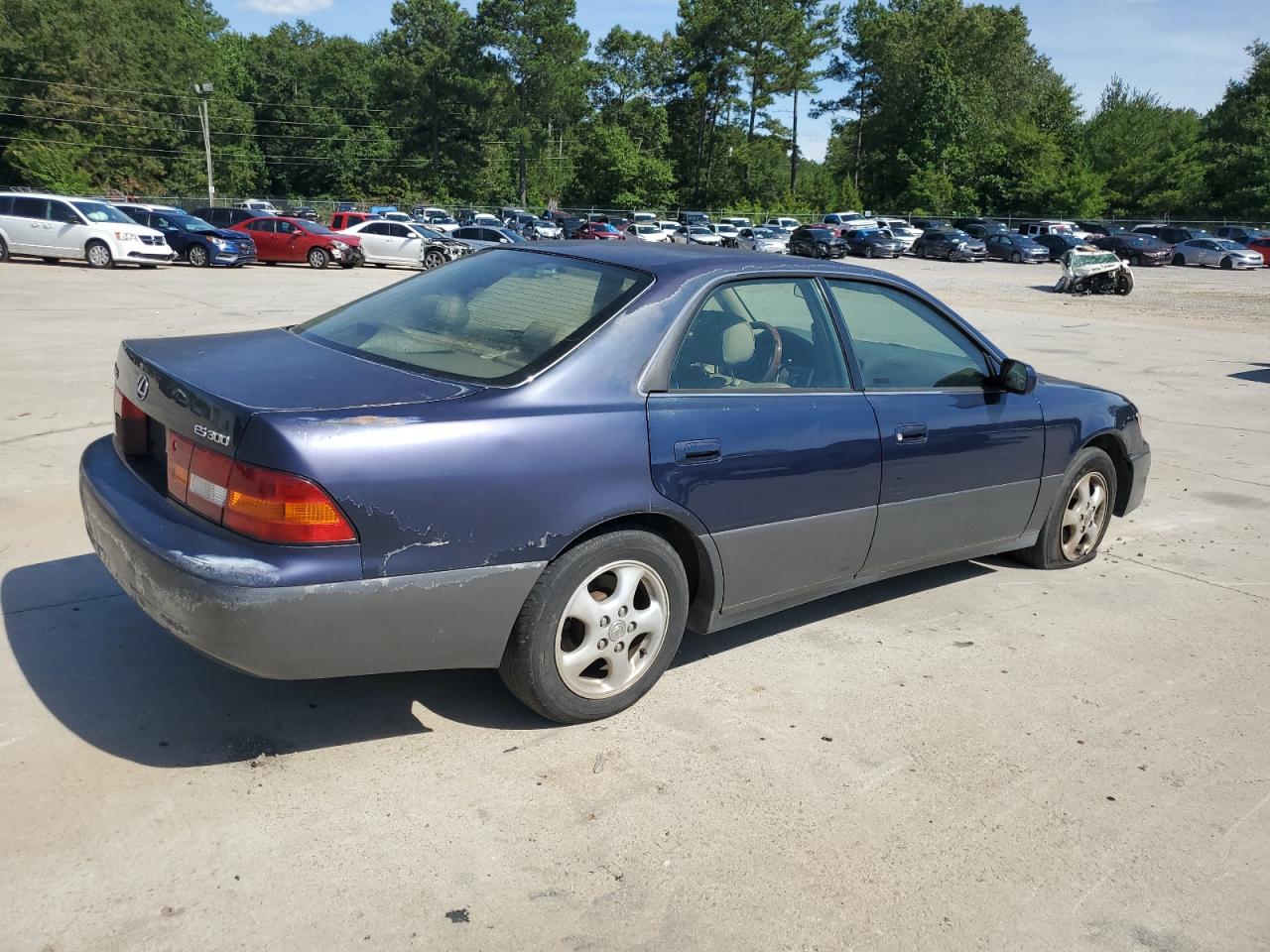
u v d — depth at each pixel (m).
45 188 62.34
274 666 2.59
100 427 6.87
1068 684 3.78
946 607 4.51
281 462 2.53
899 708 3.51
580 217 66.38
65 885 2.35
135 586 2.75
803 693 3.57
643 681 3.32
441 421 2.74
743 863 2.61
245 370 2.97
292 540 2.54
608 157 79.31
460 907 2.37
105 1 68.44
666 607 3.29
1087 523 5.07
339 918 2.31
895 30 80.62
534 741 3.12
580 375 3.03
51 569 4.23
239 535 2.59
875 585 4.75
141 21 73.25
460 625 2.82
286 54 85.19
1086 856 2.73
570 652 3.12
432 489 2.68
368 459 2.60
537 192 88.81
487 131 85.12
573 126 97.38
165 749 2.94
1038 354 13.86
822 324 3.75
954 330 4.27
